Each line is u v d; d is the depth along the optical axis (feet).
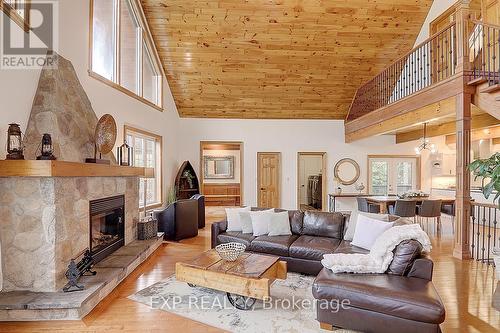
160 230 18.76
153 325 8.49
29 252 9.33
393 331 7.39
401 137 27.99
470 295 10.21
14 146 8.90
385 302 7.40
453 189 25.53
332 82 24.30
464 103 14.01
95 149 12.50
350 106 26.94
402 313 7.22
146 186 19.70
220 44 20.72
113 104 15.53
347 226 13.56
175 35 20.08
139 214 17.78
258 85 24.30
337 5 18.60
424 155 28.78
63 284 9.73
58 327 8.30
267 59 22.00
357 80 24.18
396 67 22.18
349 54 21.90
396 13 19.49
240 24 19.42
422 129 25.32
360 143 28.55
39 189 9.31
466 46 14.11
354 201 28.60
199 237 19.60
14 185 9.27
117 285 11.13
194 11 18.52
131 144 18.51
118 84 16.08
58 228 9.53
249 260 10.57
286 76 23.56
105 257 12.66
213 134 27.68
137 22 18.65
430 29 20.67
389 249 8.95
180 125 27.40
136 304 9.77
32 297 8.87
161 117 22.50
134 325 8.48
